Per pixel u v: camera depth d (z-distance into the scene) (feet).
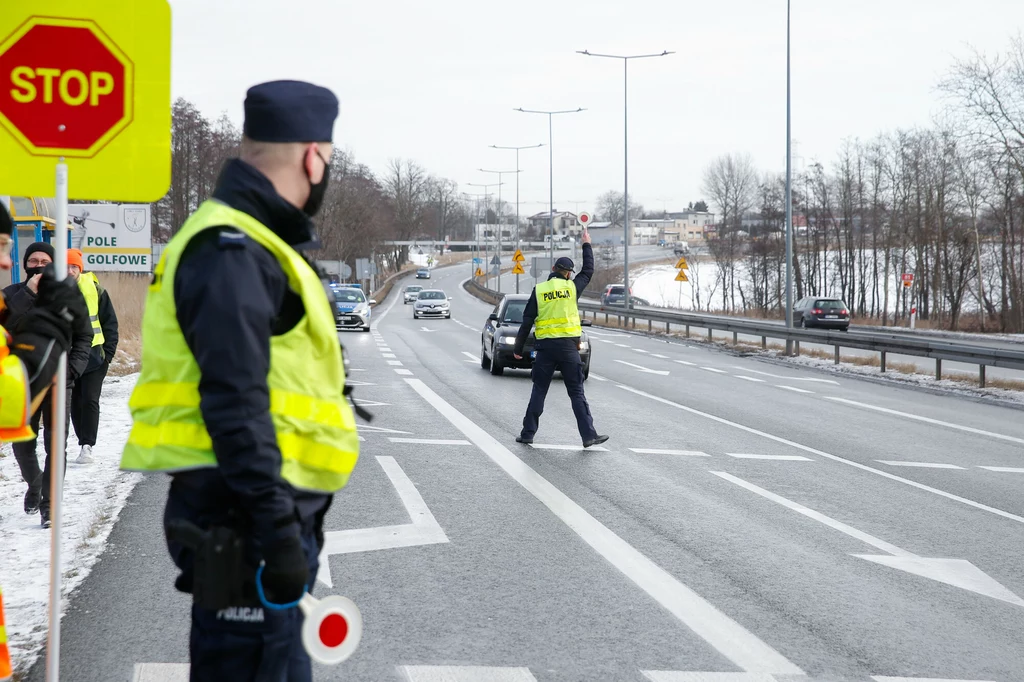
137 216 122.72
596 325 186.09
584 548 27.86
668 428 53.26
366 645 19.88
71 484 35.14
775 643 20.58
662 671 18.84
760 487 37.52
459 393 67.92
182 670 18.33
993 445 50.26
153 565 25.35
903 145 270.46
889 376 88.53
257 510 9.23
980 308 217.56
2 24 12.74
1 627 12.14
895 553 28.30
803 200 316.19
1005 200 204.85
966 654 20.29
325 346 10.37
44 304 12.35
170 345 9.80
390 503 33.27
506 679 18.25
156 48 13.24
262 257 9.74
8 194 12.82
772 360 109.09
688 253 459.32
